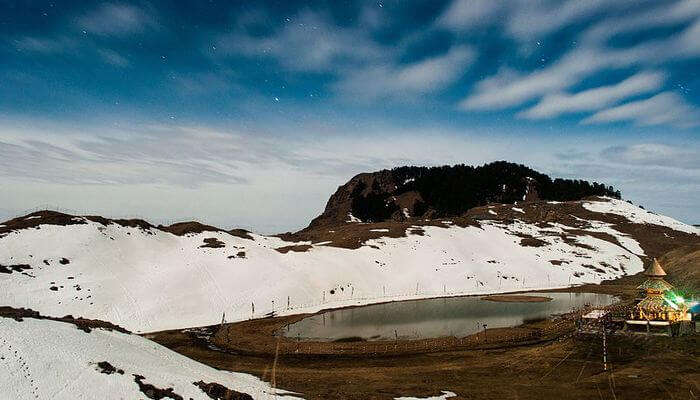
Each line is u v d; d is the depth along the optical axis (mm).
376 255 131750
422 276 121438
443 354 54969
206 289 87750
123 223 108062
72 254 86688
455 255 138750
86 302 73438
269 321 77875
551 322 74688
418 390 39312
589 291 116188
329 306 93188
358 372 46844
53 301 71688
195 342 62969
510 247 157000
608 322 58719
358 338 66375
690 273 104750
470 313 87312
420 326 75188
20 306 68062
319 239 155500
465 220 182125
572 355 49625
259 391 35906
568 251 159750
